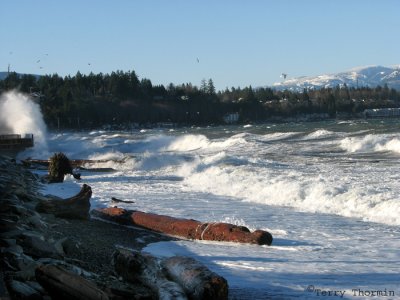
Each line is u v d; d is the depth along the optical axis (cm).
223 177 3350
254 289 1189
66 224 1908
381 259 1459
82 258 1364
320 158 4684
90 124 18500
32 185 2898
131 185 3384
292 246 1664
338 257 1500
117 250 1268
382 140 5303
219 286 1063
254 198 2675
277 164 4138
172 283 1085
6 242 1206
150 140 8238
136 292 1098
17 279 1041
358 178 2997
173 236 1853
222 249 1628
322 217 2153
